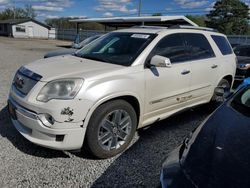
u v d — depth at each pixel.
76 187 2.86
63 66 3.50
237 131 2.15
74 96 2.99
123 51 3.91
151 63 3.61
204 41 4.91
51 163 3.28
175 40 4.27
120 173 3.15
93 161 3.38
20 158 3.35
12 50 20.27
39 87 3.10
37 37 51.19
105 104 3.23
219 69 5.07
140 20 19.70
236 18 60.22
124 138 3.57
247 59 8.77
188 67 4.32
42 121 3.01
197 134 2.22
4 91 6.37
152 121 3.98
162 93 3.93
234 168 1.71
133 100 3.61
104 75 3.26
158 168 3.29
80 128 3.05
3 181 2.89
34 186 2.84
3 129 4.14
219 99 5.12
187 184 1.69
